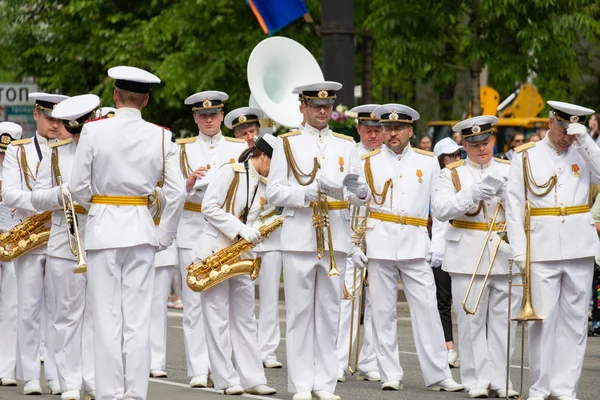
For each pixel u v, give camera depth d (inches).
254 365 946.1
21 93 2170.3
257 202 940.6
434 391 987.3
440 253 1086.4
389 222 999.0
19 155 929.5
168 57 2151.8
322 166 890.7
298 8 1819.6
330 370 899.4
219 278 917.2
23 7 2434.8
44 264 935.0
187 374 1045.2
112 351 798.5
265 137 940.0
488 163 974.4
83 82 2440.9
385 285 1001.5
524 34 1796.3
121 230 797.2
